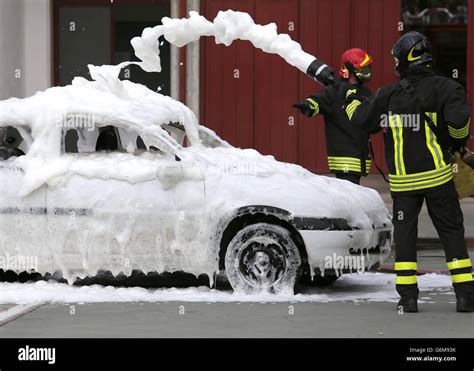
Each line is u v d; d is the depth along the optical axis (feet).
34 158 37.37
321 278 39.34
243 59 76.69
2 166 37.76
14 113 38.17
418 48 33.37
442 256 48.85
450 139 33.40
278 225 35.83
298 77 76.69
